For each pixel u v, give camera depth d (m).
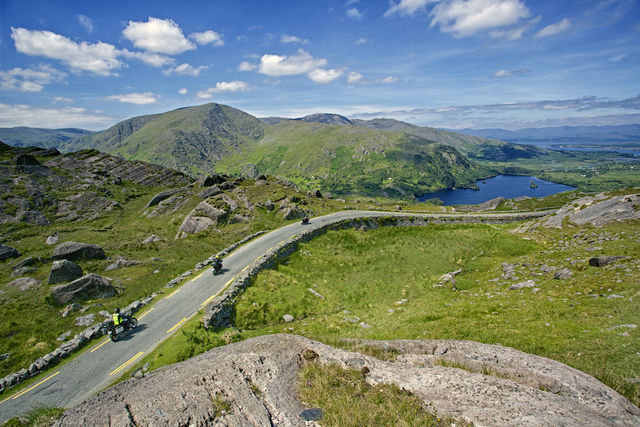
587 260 26.89
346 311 28.22
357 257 43.97
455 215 65.50
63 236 51.59
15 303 26.78
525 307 21.50
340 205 73.62
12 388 16.80
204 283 30.14
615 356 12.45
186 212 64.69
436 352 13.41
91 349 20.22
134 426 8.24
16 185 67.19
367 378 11.24
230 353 12.20
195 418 8.59
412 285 34.91
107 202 72.75
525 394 9.16
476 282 33.38
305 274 35.78
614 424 7.81
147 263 38.84
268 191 69.75
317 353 12.71
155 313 24.59
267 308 26.45
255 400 9.45
